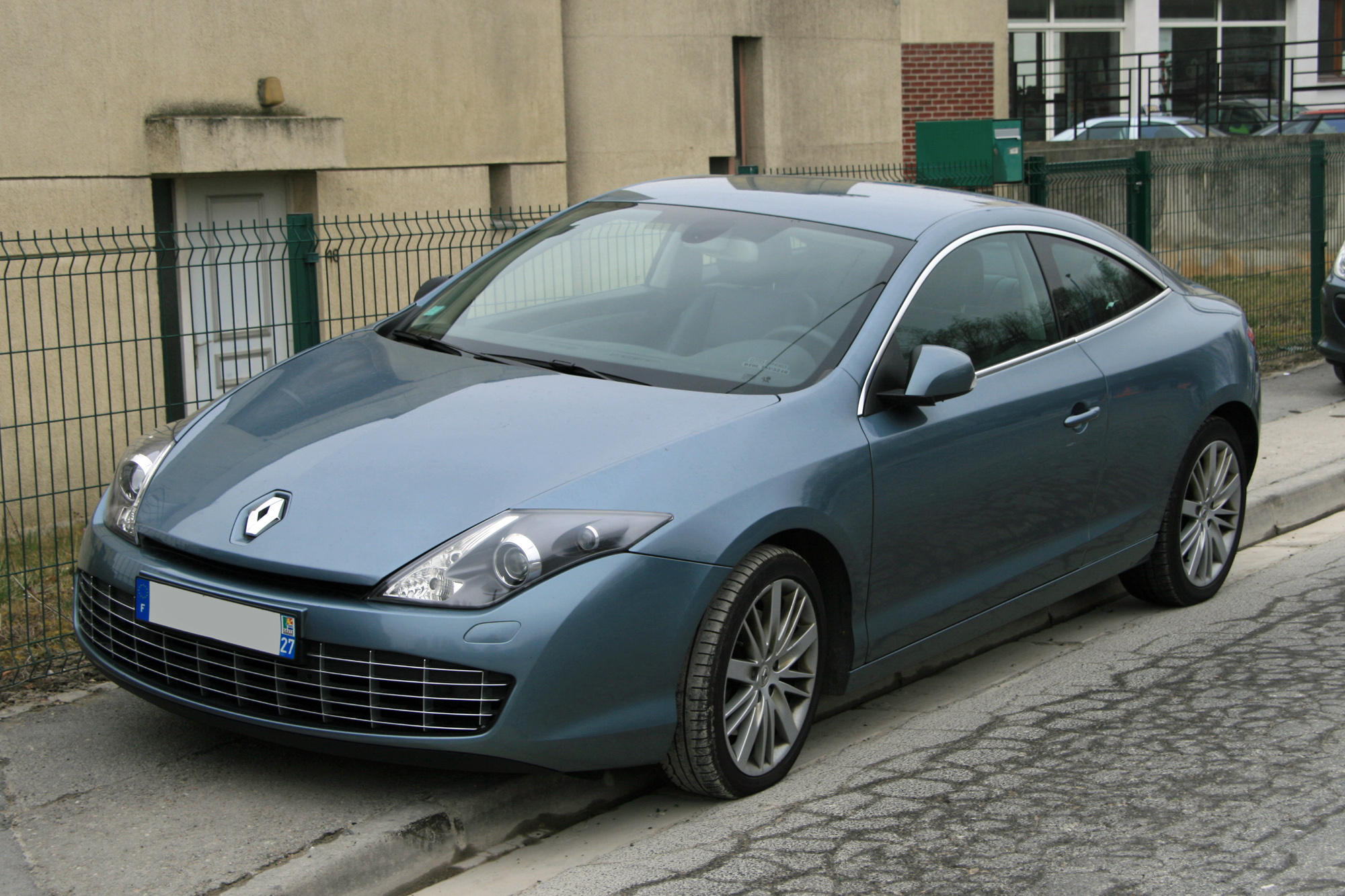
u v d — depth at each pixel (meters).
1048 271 5.18
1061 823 3.81
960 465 4.46
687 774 3.86
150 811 3.74
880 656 4.36
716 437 3.88
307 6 9.25
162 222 8.84
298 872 3.43
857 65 14.15
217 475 3.92
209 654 3.68
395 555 3.50
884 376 4.30
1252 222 11.39
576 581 3.49
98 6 8.19
